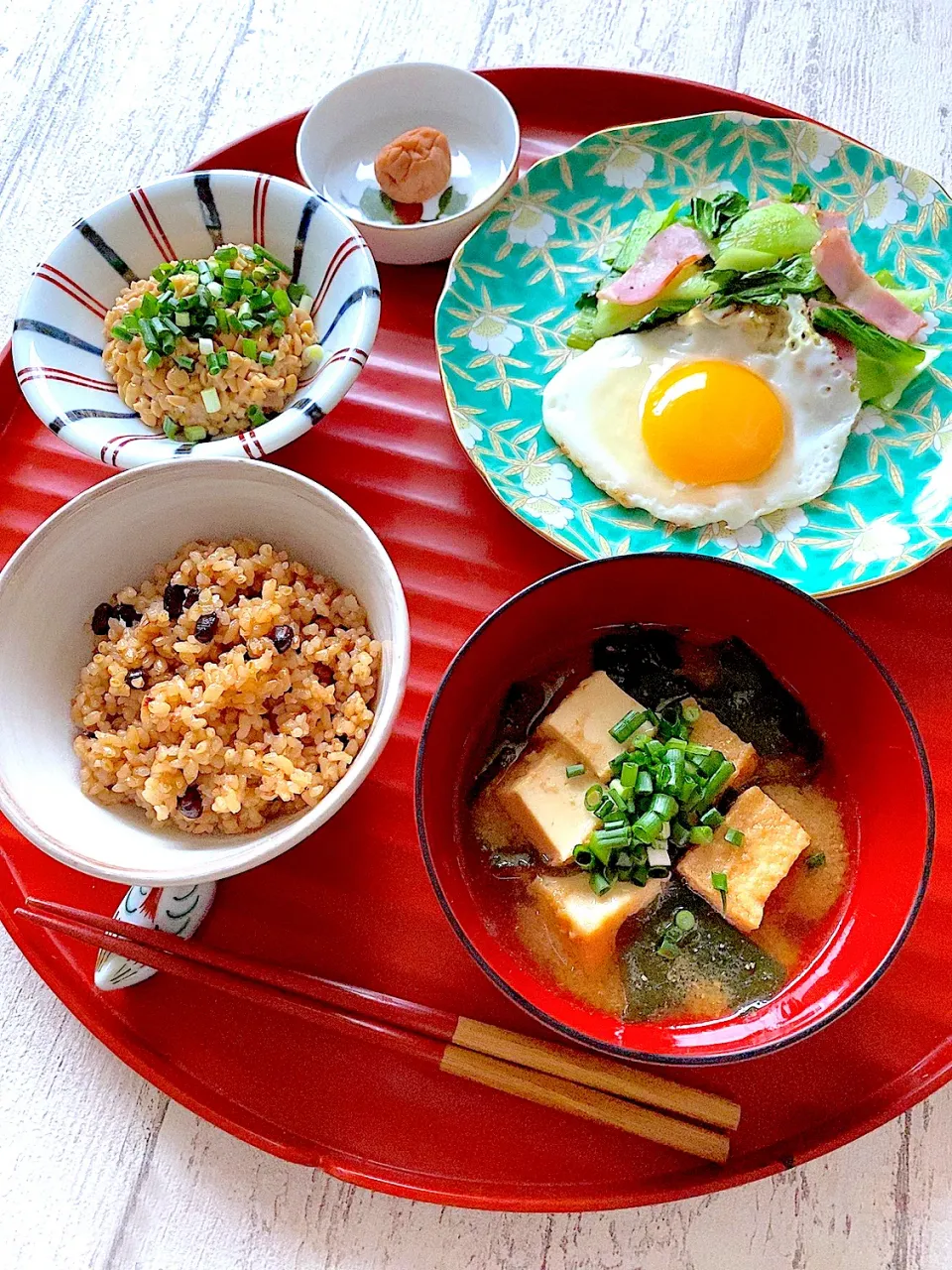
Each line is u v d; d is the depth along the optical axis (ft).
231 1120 0.95
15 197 1.51
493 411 1.22
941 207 1.24
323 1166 0.94
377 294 1.14
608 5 1.57
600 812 0.95
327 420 1.21
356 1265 1.00
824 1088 0.94
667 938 0.95
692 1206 1.00
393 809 1.04
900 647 1.08
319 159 1.35
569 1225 1.00
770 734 1.02
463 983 0.98
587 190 1.31
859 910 0.93
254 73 1.58
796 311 1.20
